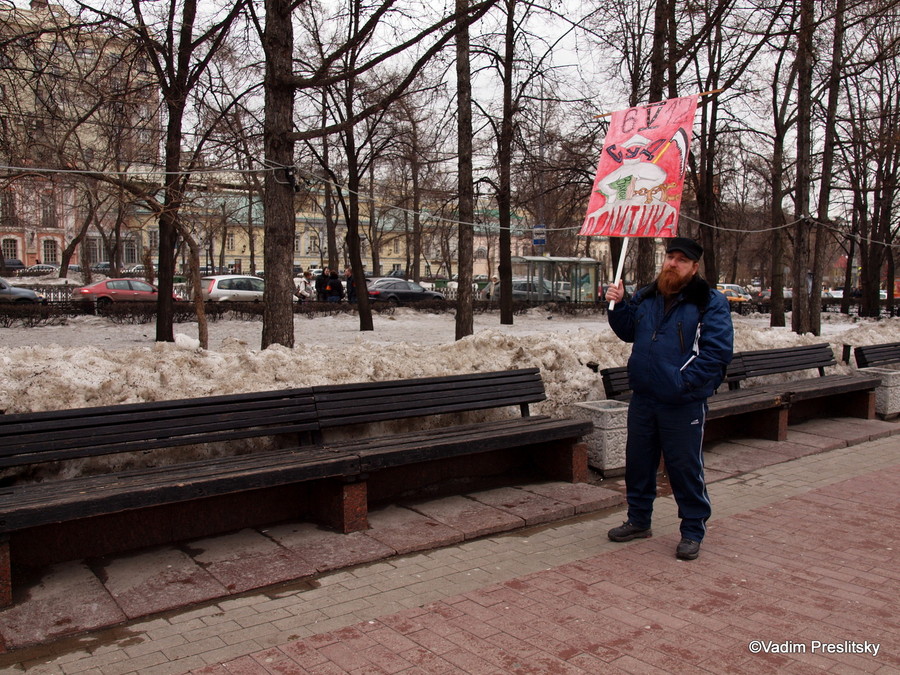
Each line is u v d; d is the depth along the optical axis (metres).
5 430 3.86
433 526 4.79
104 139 11.78
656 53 12.15
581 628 3.42
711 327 4.25
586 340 7.82
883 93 22.94
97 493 3.67
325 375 5.90
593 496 5.46
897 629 3.45
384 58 6.66
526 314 25.00
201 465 4.34
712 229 19.94
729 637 3.35
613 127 5.43
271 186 7.55
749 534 4.83
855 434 8.00
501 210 19.98
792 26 13.21
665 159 5.08
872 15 11.94
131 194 9.53
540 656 3.15
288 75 7.27
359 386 5.19
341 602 3.71
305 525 4.82
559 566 4.23
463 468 5.86
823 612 3.63
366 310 17.91
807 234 14.91
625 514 5.28
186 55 10.24
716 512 5.34
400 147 18.55
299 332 17.42
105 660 3.12
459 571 4.14
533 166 18.39
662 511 5.36
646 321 4.45
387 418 5.26
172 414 4.38
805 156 14.47
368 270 71.69
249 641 3.29
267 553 4.30
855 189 21.67
